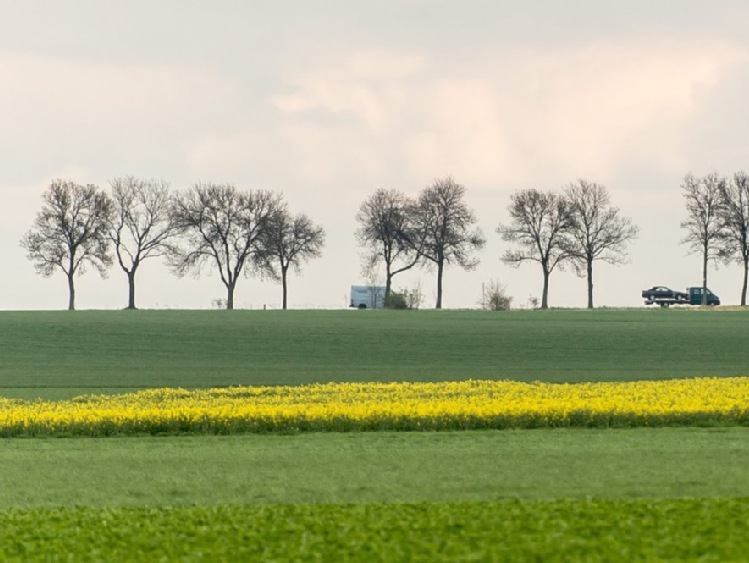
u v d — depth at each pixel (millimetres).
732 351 179750
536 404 92875
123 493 63562
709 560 44562
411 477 66625
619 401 95375
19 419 87938
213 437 85625
